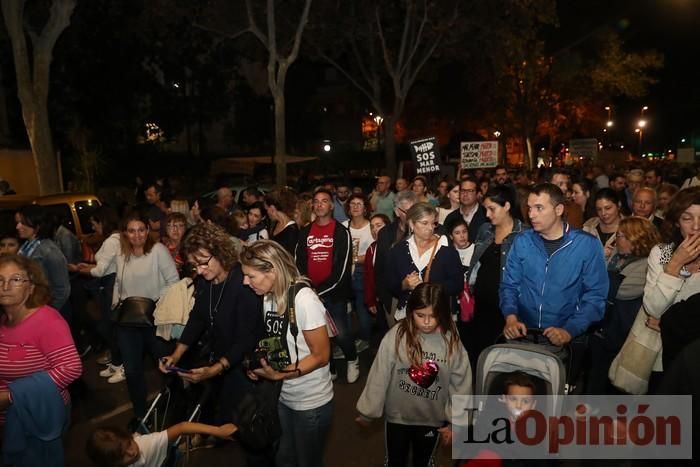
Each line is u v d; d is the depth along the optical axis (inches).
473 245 247.6
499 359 148.0
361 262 303.4
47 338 148.5
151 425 181.6
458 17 930.7
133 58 1056.8
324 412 151.3
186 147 1727.4
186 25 903.1
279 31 895.7
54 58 946.7
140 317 209.9
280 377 142.3
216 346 173.3
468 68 1097.4
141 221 223.3
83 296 306.2
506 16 950.4
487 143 634.2
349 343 263.9
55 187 614.2
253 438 146.9
